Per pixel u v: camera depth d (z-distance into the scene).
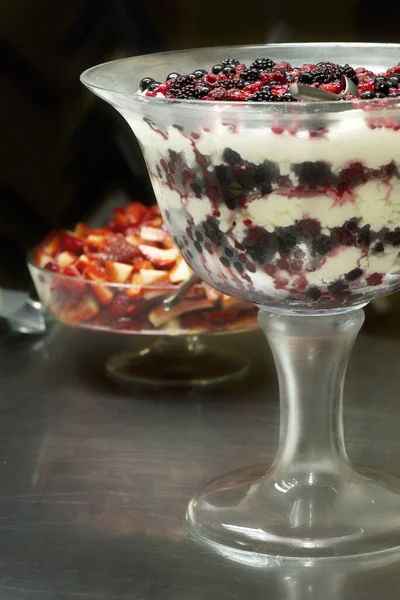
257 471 1.50
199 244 1.25
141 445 1.64
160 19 2.35
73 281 1.83
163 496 1.48
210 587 1.25
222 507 1.41
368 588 1.24
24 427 1.71
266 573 1.28
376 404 1.75
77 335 2.07
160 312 1.81
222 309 1.80
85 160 2.43
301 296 1.24
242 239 1.20
